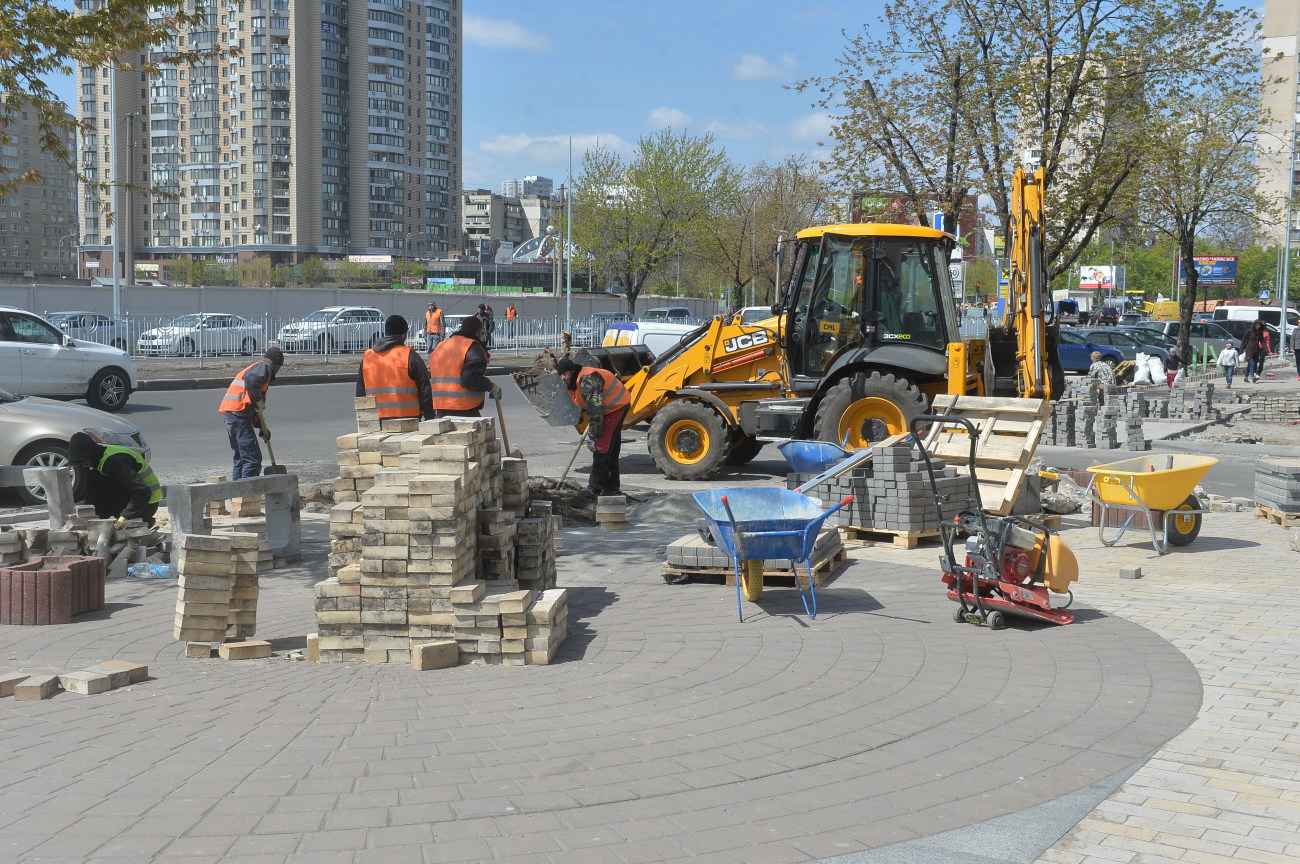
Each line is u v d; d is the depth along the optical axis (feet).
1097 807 14.26
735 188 198.80
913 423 24.49
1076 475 44.11
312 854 12.71
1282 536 34.12
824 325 47.24
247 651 21.76
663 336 72.49
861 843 13.19
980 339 47.39
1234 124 106.52
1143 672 20.12
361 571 21.21
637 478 49.57
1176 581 27.86
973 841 13.26
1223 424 74.18
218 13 428.97
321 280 401.70
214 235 449.89
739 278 198.90
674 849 12.94
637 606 25.72
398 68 484.74
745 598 26.30
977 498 23.90
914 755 16.03
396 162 489.26
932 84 70.69
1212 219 125.18
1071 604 25.41
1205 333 148.05
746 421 47.37
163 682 19.97
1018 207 43.57
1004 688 19.22
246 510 31.65
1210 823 13.76
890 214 74.69
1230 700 18.49
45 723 17.56
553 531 26.89
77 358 69.00
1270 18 362.74
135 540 30.25
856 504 33.22
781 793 14.62
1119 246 88.63
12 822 13.61
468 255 570.46
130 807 14.06
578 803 14.24
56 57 40.06
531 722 17.47
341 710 18.13
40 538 28.84
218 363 109.60
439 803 14.20
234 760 15.75
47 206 460.96
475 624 20.95
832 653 21.48
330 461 52.08
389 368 33.65
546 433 66.18
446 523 20.97
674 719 17.61
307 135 445.78
